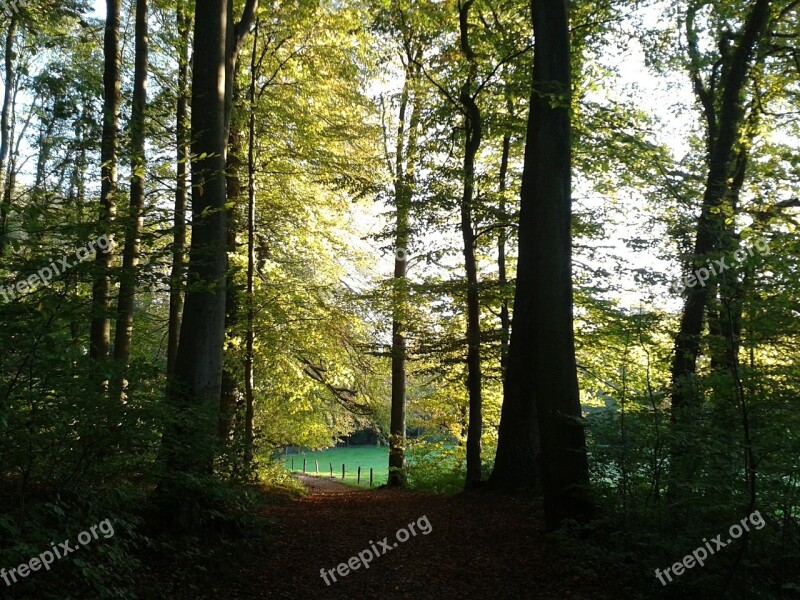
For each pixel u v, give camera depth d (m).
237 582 6.80
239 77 14.51
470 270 13.53
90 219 6.48
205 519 7.70
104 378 5.68
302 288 16.19
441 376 16.05
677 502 5.76
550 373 7.91
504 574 6.94
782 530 5.61
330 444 21.91
